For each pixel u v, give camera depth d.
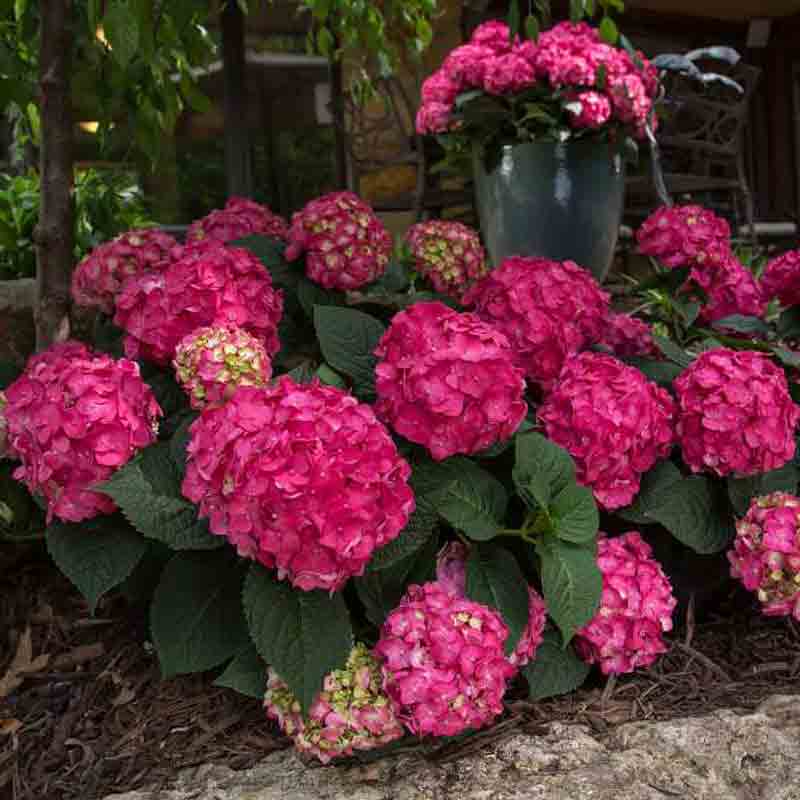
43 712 1.68
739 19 7.11
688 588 1.88
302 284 2.19
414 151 4.83
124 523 1.54
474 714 1.33
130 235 2.03
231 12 5.16
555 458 1.53
